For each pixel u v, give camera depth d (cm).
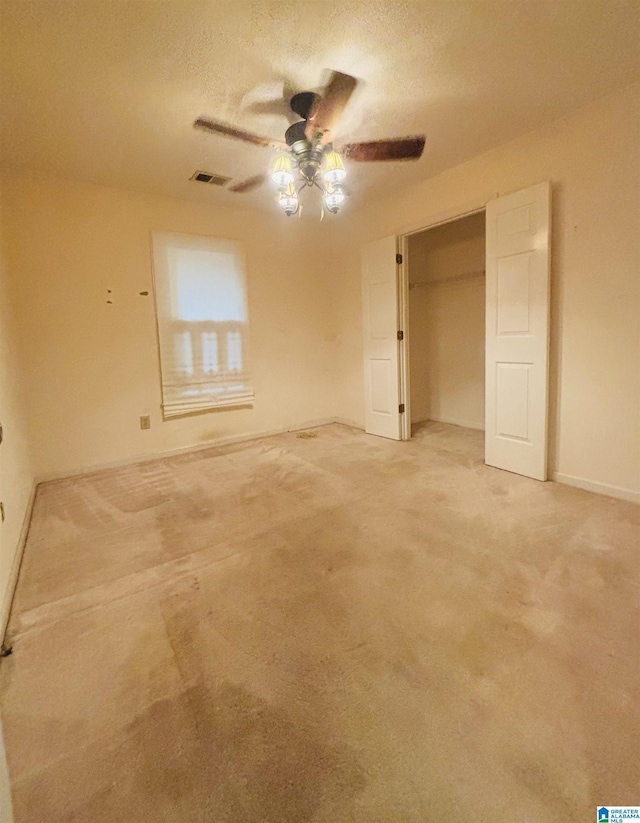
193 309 387
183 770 104
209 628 155
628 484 253
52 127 244
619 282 244
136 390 363
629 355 245
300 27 174
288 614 161
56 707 123
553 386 282
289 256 447
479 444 395
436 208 342
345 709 119
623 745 106
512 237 286
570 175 257
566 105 243
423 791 97
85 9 159
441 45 188
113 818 93
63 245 322
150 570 195
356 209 421
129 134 254
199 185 338
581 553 196
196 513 257
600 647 138
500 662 134
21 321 309
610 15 173
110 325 347
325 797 96
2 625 151
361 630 151
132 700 125
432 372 509
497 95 229
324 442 416
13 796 98
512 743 107
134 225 351
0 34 169
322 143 266
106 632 154
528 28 180
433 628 150
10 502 205
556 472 289
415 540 214
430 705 120
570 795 95
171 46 182
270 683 129
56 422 328
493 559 194
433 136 273
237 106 229
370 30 177
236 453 387
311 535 223
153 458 377
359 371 463
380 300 409
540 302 274
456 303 470
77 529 240
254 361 432
